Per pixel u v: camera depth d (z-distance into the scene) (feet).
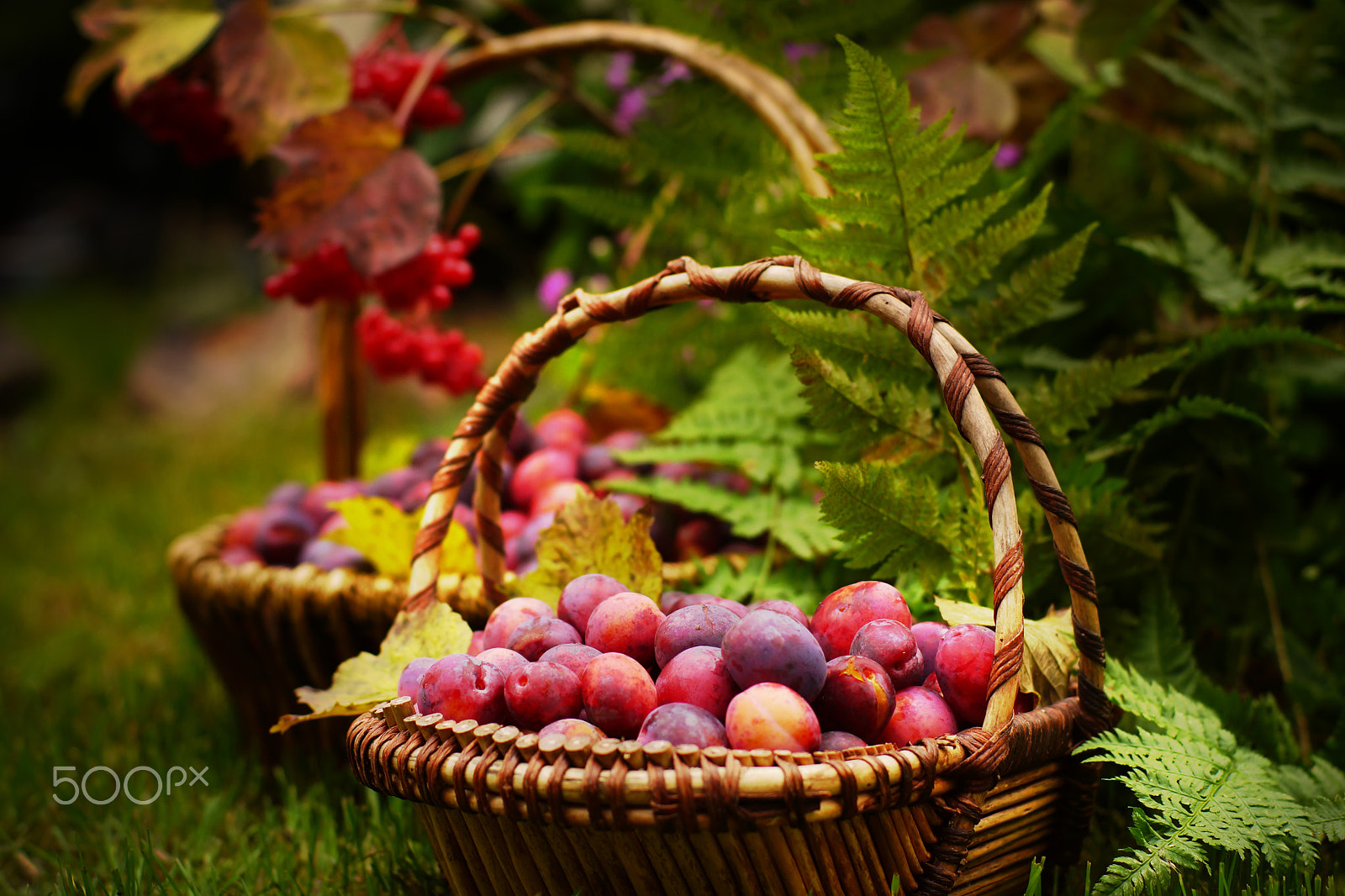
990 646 4.34
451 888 4.42
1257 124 5.34
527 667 4.32
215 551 5.46
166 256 29.84
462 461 4.75
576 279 9.26
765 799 4.09
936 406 4.93
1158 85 5.73
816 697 4.28
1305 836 4.44
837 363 4.77
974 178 4.73
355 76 5.75
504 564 4.83
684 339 5.82
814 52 6.72
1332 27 5.37
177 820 5.10
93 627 7.54
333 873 4.80
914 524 4.60
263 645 5.16
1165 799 4.43
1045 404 4.84
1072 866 4.47
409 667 4.47
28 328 25.21
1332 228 5.54
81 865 4.82
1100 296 5.30
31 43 27.32
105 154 31.30
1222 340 4.98
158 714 5.78
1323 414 6.21
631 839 4.17
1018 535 4.30
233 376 19.07
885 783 4.12
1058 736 4.35
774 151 5.51
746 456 5.29
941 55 5.63
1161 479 5.20
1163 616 4.97
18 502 12.35
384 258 5.39
